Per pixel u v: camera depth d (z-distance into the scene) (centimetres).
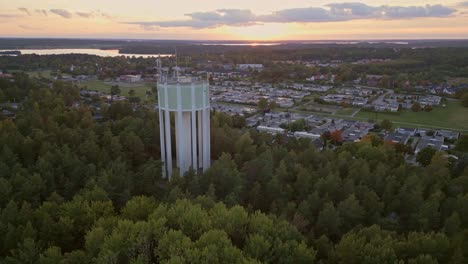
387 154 8738
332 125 17138
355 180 6925
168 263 3853
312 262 4266
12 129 9056
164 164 7694
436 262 4044
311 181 6750
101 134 9275
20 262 4228
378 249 4234
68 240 4928
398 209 6234
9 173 6366
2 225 4706
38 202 5884
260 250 4256
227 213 4859
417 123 17912
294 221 5212
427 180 6975
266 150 7919
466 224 5772
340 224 5412
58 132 8712
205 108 7412
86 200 5356
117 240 4266
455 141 14375
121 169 6600
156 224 4578
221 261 4097
